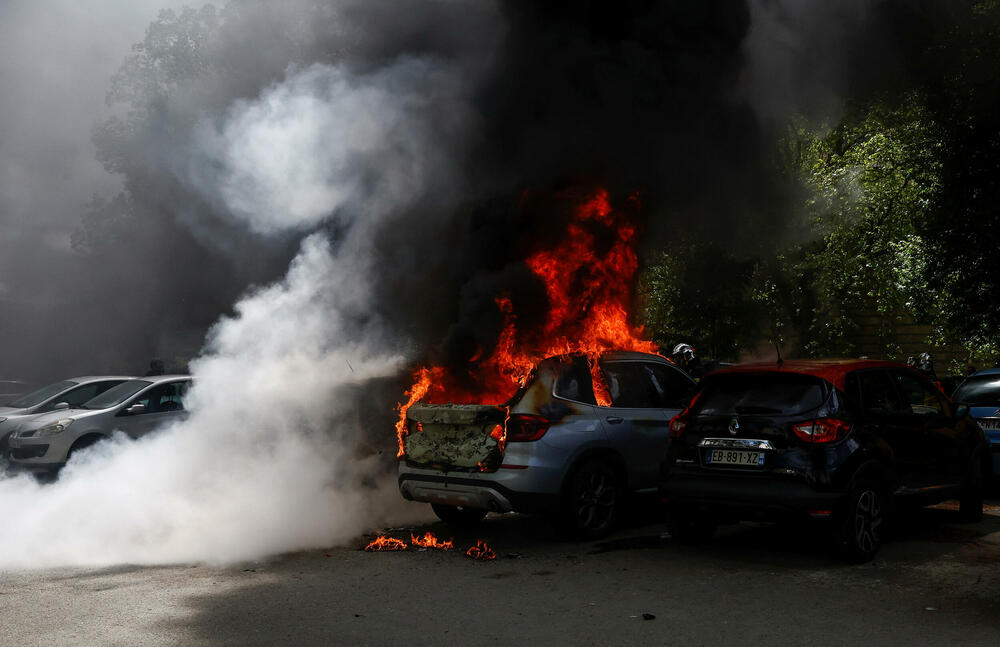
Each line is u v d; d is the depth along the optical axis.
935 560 7.23
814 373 7.21
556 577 6.74
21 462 12.26
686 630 5.40
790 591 6.29
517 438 7.53
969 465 8.52
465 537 8.29
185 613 5.82
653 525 8.78
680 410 8.64
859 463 7.01
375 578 6.75
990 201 9.73
